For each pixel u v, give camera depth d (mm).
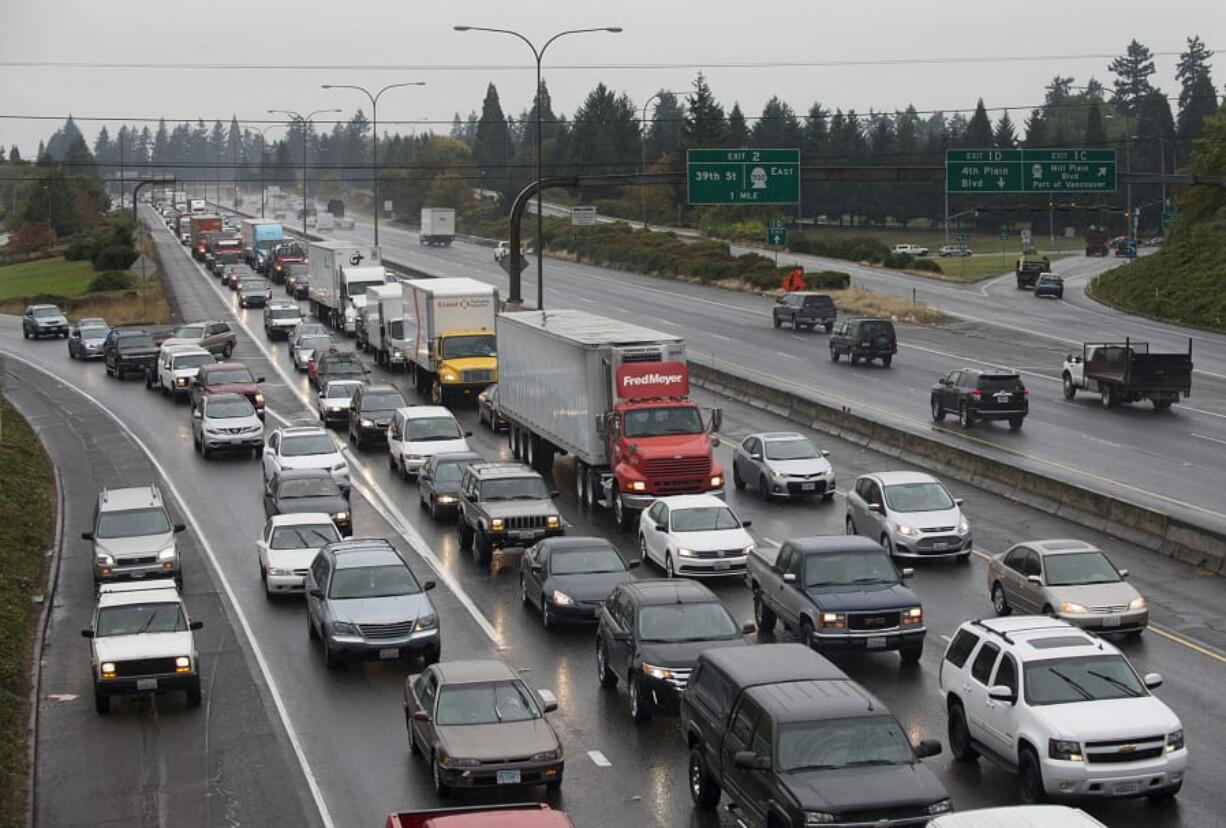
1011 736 21078
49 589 37094
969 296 118938
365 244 186750
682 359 43688
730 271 125875
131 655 26797
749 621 31844
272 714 26703
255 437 55031
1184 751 20406
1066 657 21375
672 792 22062
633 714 25469
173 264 156375
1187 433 55469
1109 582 29484
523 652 30141
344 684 28500
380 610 29297
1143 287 109312
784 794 18188
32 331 97375
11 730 25828
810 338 88438
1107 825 19953
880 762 18656
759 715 19406
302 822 21391
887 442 52438
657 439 42156
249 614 34094
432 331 66000
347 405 61062
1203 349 83688
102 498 38812
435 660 29547
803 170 68000
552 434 47625
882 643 27734
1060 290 117125
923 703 25781
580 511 44625
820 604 27906
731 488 47531
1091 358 63531
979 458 46469
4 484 46812
